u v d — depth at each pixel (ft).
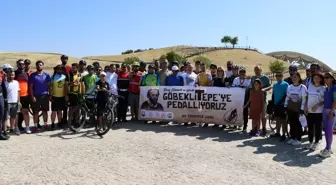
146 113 39.45
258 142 30.09
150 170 21.53
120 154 25.25
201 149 27.12
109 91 35.04
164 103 38.73
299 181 19.81
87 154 25.13
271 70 262.47
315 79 27.20
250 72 231.91
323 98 26.84
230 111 35.99
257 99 32.81
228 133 34.32
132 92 40.37
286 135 33.04
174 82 39.55
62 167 21.89
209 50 410.52
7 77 31.19
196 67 44.47
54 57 262.47
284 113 30.60
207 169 21.89
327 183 19.51
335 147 28.76
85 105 34.30
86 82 35.94
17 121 33.01
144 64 41.22
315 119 27.37
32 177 19.93
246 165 22.86
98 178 19.88
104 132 31.50
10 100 31.30
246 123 35.88
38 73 33.86
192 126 38.06
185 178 20.08
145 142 29.30
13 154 24.86
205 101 37.04
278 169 22.08
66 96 34.86
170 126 37.88
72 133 33.01
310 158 24.93
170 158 24.35
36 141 29.27
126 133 33.35
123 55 409.49
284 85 30.89
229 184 19.17
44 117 34.65
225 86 38.40
